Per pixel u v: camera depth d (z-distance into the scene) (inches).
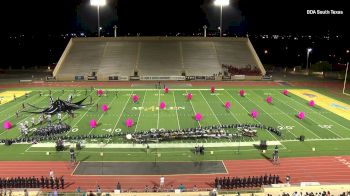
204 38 3073.3
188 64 2758.4
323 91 2122.3
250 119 1467.8
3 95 1955.0
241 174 972.6
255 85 2335.1
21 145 1174.3
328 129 1346.0
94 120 1347.2
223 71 2674.7
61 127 1304.1
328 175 968.3
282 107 1686.8
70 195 843.4
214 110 1616.6
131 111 1595.7
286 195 788.0
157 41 3046.3
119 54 2856.8
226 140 1221.7
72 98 1862.7
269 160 1064.8
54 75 2561.5
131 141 1210.0
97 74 2596.0
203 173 978.1
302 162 1049.5
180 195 819.4
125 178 946.7
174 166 1020.5
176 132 1232.2
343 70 3157.0
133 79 2541.8
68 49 2893.7
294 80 2578.7
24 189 854.5
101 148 1151.0
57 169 1000.9
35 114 1544.0
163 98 1878.7
